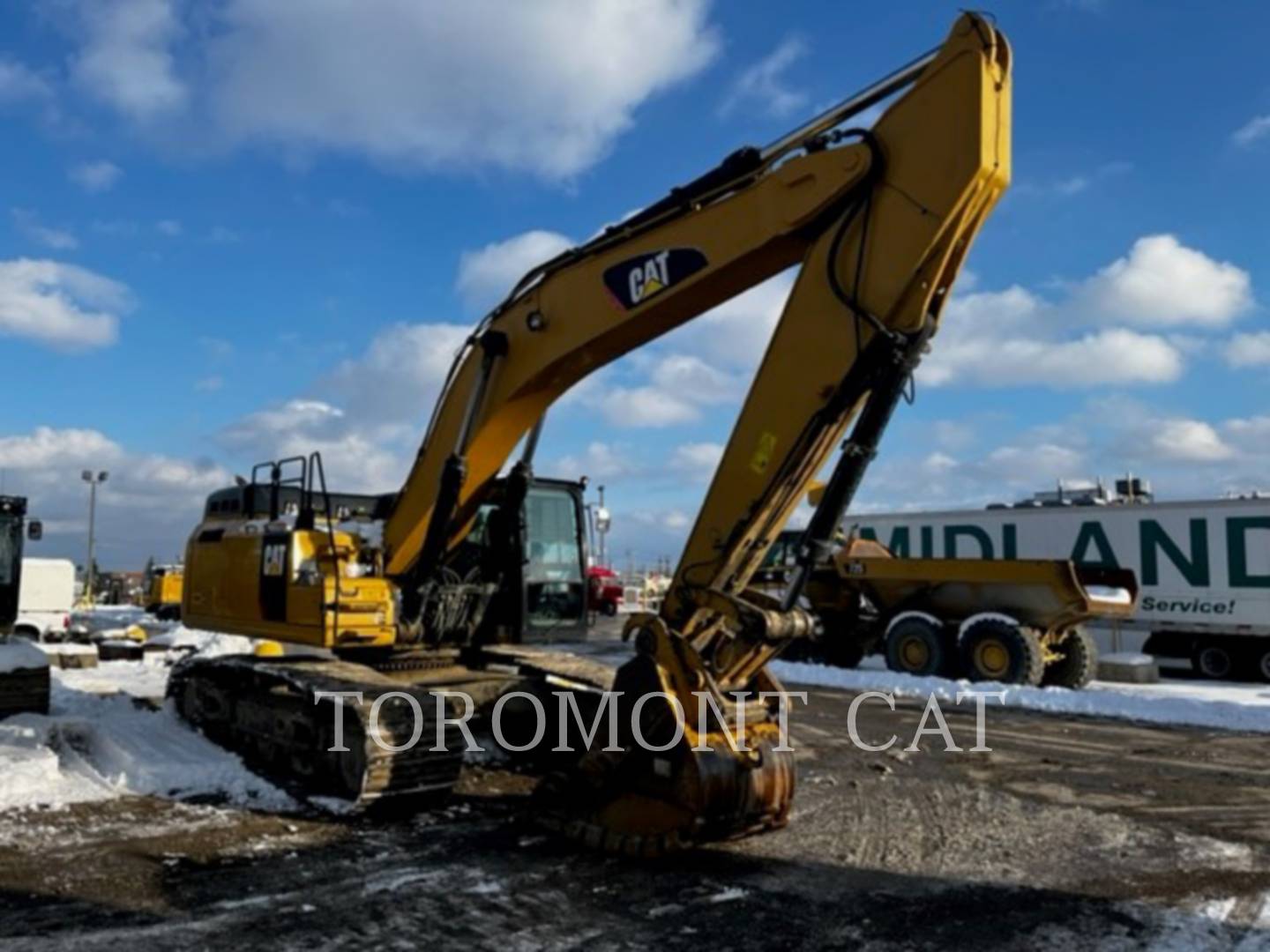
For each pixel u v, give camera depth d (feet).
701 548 20.30
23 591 77.20
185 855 20.22
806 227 19.33
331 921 16.62
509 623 29.45
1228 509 57.52
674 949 15.61
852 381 18.47
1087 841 22.08
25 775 25.25
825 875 19.30
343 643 25.96
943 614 56.90
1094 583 59.36
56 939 15.75
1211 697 47.09
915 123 18.16
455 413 25.44
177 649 59.77
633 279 21.71
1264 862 20.58
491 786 26.40
